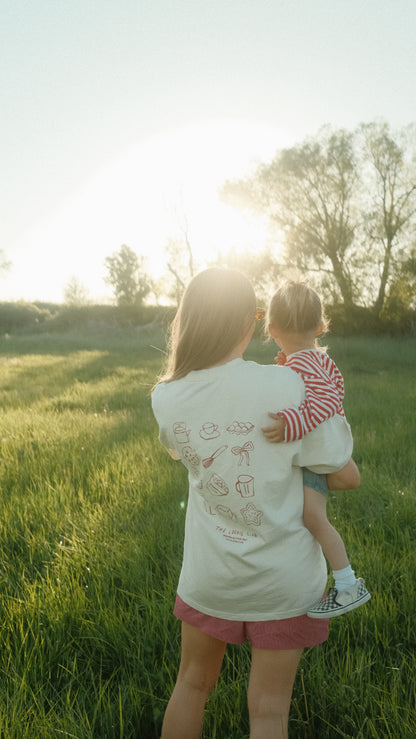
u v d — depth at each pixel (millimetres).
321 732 2275
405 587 3143
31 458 6059
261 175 31516
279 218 32000
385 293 30250
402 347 23094
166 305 43781
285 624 1777
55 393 11453
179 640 2770
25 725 2178
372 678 2510
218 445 1761
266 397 1741
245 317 1826
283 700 1831
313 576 1805
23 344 29578
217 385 1772
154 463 5754
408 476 5430
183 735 1954
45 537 3926
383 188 30234
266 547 1750
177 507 4469
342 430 1826
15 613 2910
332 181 30562
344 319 29984
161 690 2471
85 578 3297
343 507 4609
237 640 1850
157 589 3195
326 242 31109
